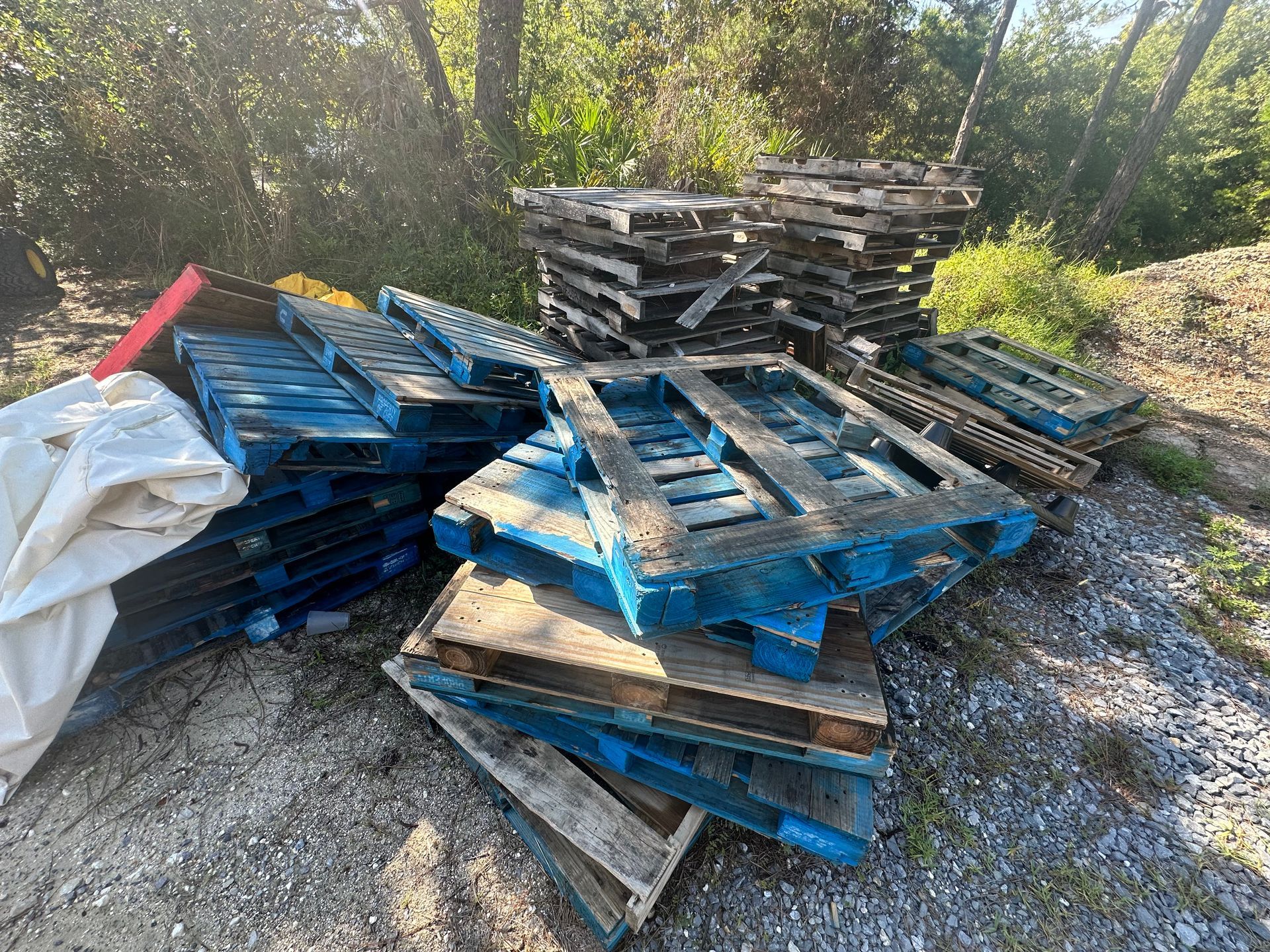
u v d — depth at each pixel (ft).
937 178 16.28
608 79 32.50
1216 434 17.20
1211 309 22.84
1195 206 58.39
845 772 6.38
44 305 20.45
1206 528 13.05
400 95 22.29
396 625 9.85
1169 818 7.65
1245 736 8.66
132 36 19.76
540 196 13.70
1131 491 14.39
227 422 7.75
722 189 24.27
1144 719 8.85
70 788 7.45
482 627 6.50
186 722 8.25
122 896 6.55
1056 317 22.03
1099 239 34.17
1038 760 8.27
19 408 8.25
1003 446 12.53
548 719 7.27
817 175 16.34
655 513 5.67
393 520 10.36
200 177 22.52
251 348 10.36
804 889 6.79
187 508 7.49
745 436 7.08
